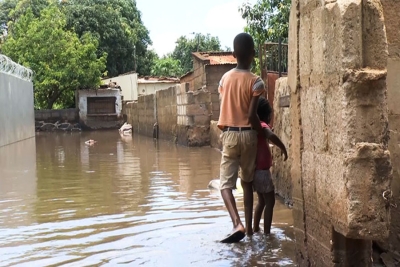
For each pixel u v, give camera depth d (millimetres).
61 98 37031
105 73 37625
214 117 17344
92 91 35000
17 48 33750
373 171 3092
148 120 25156
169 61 49781
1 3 45375
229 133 5102
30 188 8852
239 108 5098
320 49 3570
